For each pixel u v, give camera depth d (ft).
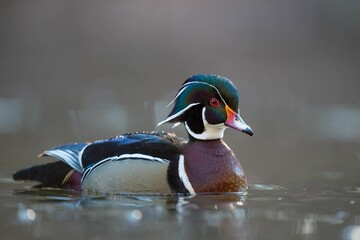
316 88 78.84
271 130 60.95
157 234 27.27
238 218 30.14
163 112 66.69
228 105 36.35
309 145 54.49
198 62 87.45
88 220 29.37
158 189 35.19
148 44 89.86
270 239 26.89
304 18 93.97
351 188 38.37
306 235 27.45
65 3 91.35
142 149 35.99
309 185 39.34
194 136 36.65
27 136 56.29
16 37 90.27
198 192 35.35
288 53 91.71
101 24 91.09
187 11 91.61
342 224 29.25
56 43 90.43
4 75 80.79
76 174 37.45
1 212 30.83
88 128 59.77
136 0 91.35
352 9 93.35
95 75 82.64
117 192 35.70
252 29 93.91
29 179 38.40
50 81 79.51
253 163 47.44
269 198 34.94
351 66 88.12
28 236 26.89
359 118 65.98
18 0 91.45
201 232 27.71
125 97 73.31
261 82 80.84
